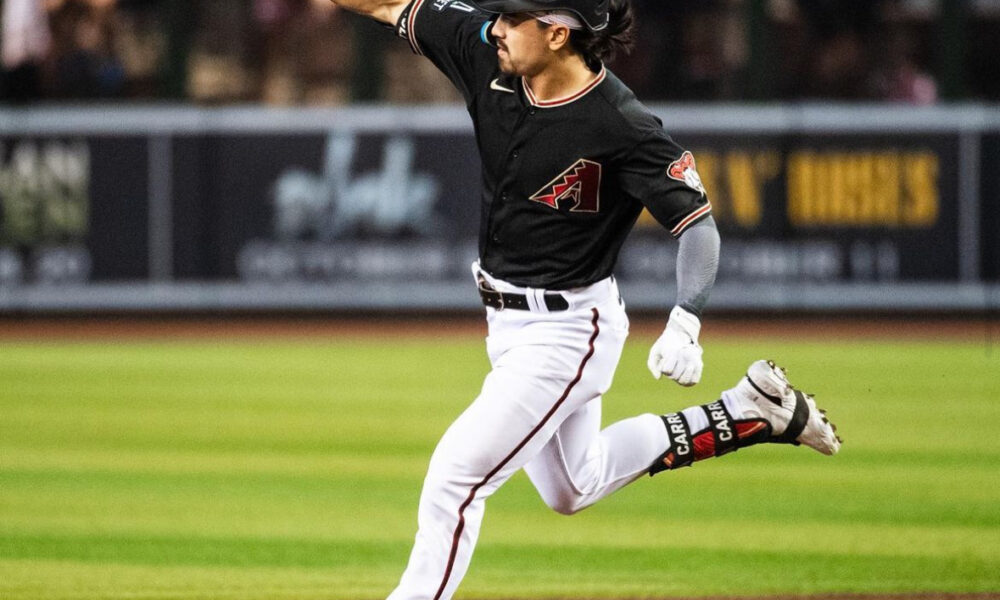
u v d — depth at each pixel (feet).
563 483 52.54
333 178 180.34
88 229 179.52
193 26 187.11
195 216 180.45
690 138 180.55
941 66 187.32
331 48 187.32
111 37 187.52
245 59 187.83
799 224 179.42
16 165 179.42
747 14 185.57
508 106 47.55
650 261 177.17
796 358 146.61
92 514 79.82
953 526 77.25
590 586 65.36
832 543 73.56
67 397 122.42
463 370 139.23
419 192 179.83
